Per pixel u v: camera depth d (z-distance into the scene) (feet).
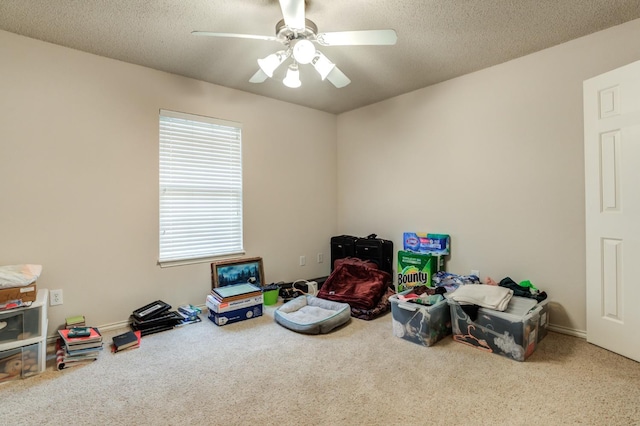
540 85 9.05
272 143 12.87
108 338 8.75
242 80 10.98
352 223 14.57
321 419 5.42
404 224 12.56
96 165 9.08
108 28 7.77
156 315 9.36
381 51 8.98
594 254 7.89
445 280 10.36
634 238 7.07
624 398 5.87
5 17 7.28
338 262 13.05
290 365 7.27
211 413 5.61
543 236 9.11
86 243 8.95
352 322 9.96
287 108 13.32
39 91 8.27
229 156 11.79
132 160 9.67
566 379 6.52
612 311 7.55
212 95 11.23
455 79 10.88
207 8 6.99
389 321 10.03
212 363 7.39
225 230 11.74
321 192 14.60
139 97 9.77
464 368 7.05
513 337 7.36
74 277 8.79
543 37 8.32
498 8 7.05
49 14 7.17
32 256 8.21
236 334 9.06
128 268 9.64
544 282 9.11
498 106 9.89
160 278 10.25
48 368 7.16
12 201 7.97
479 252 10.44
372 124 13.61
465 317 8.23
